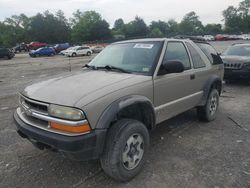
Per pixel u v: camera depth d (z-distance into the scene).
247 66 9.13
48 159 3.94
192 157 3.96
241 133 4.91
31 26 96.50
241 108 6.59
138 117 3.77
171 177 3.43
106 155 3.12
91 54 39.41
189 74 4.60
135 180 3.37
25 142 4.56
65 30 97.06
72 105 2.89
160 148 4.27
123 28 101.94
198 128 5.18
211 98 5.40
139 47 4.35
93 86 3.29
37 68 19.61
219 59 5.90
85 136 2.88
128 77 3.65
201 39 5.69
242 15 105.69
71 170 3.63
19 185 3.30
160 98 3.95
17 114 3.60
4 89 10.21
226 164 3.73
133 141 3.33
